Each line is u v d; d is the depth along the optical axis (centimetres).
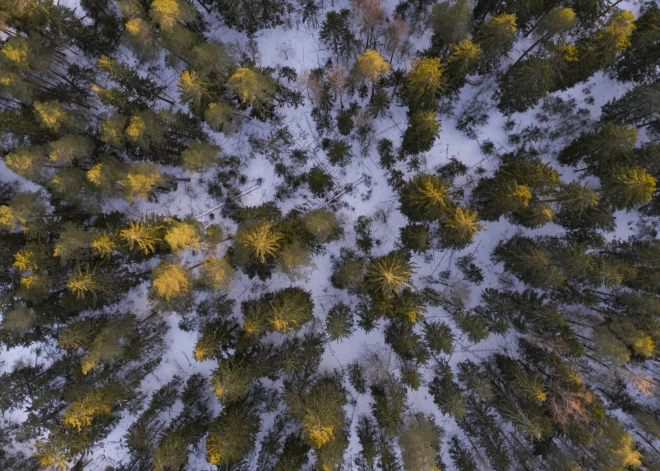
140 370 2520
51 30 2225
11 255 2236
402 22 2548
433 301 2522
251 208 2498
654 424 2333
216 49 2153
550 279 2122
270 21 2531
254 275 2548
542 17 2278
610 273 2098
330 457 2028
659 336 2159
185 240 2020
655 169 2127
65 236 2062
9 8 2027
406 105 2481
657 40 2128
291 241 2223
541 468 2347
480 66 2361
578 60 2092
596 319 2372
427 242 2344
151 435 2477
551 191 2067
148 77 2425
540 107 2544
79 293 2091
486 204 2309
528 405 2223
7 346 2453
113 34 2517
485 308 2481
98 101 2542
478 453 2444
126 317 2477
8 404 2311
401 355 2427
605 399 2542
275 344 2492
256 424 2386
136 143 2267
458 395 2242
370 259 2472
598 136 2188
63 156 2125
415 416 2483
